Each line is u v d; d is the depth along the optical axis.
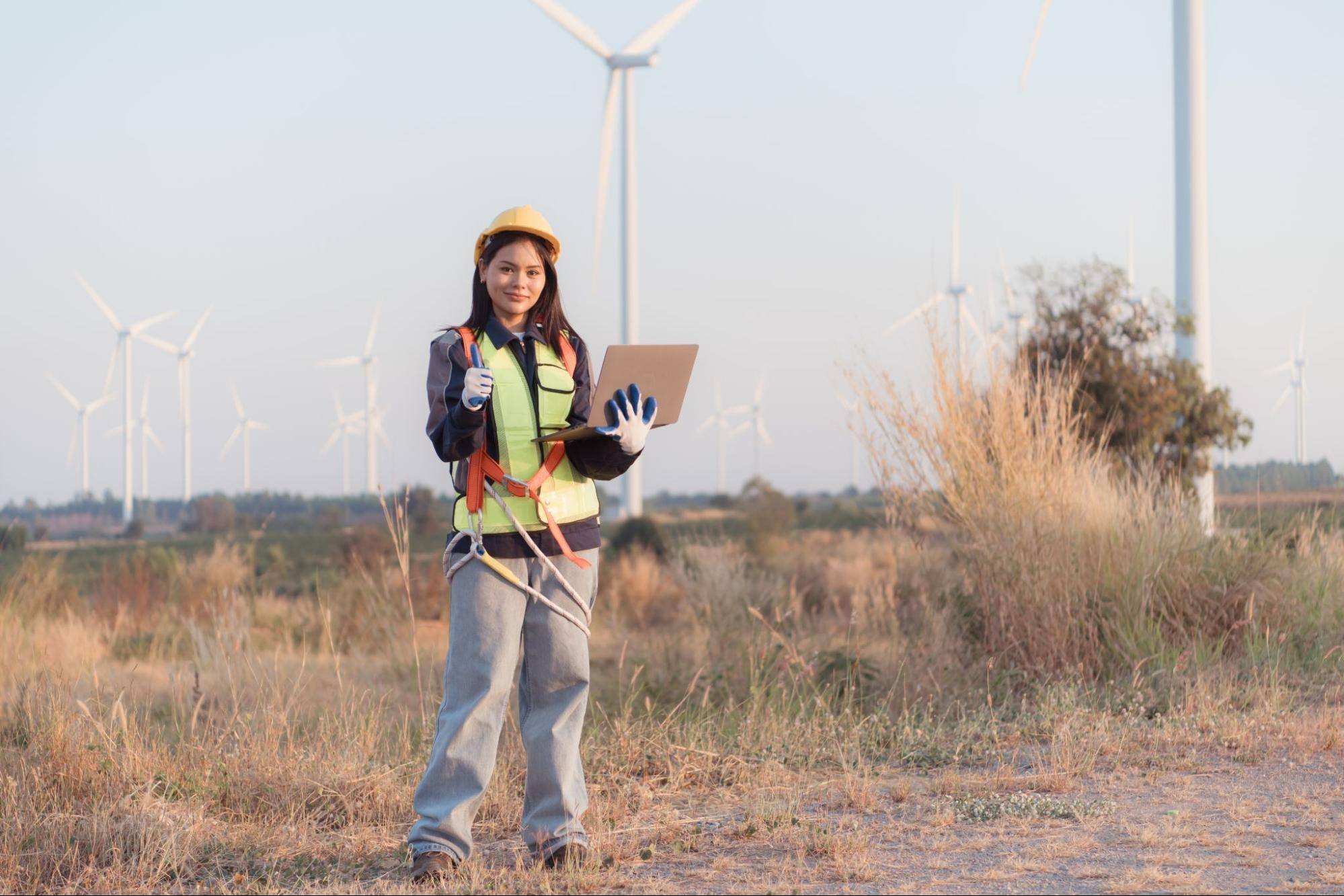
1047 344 14.55
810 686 7.18
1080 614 7.64
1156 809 4.55
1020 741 6.04
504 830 4.54
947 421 8.45
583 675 4.00
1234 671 7.16
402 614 12.65
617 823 4.54
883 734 6.17
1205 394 14.95
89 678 7.78
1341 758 5.34
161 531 48.25
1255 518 9.23
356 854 4.26
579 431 3.77
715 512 48.06
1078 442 9.39
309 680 8.20
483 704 3.85
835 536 27.47
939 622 7.87
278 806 4.83
